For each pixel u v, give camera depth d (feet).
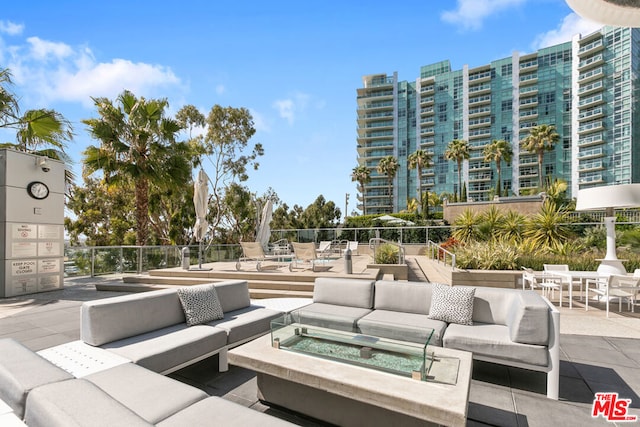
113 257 32.17
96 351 8.86
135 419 3.75
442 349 8.78
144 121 33.83
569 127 153.17
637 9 7.09
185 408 5.93
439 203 147.33
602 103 142.92
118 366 7.83
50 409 3.97
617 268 19.45
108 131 31.58
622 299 19.93
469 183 167.32
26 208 24.17
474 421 7.98
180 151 36.47
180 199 54.65
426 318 12.23
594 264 23.98
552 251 29.19
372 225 74.84
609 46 140.87
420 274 29.86
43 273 24.99
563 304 20.44
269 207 37.78
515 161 160.35
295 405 8.29
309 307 14.14
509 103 162.61
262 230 36.86
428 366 7.67
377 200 182.70
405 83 181.78
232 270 24.99
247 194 65.62
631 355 12.03
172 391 6.53
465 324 11.36
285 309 13.89
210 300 12.12
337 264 30.27
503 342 9.57
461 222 39.40
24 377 4.95
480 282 22.94
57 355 8.56
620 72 137.59
